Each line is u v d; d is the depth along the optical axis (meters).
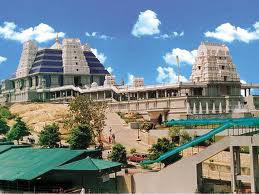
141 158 135.88
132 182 107.12
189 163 102.19
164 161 121.56
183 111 196.00
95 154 118.94
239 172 107.25
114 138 169.62
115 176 108.19
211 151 101.56
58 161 108.62
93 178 106.44
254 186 99.00
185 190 102.00
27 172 105.50
